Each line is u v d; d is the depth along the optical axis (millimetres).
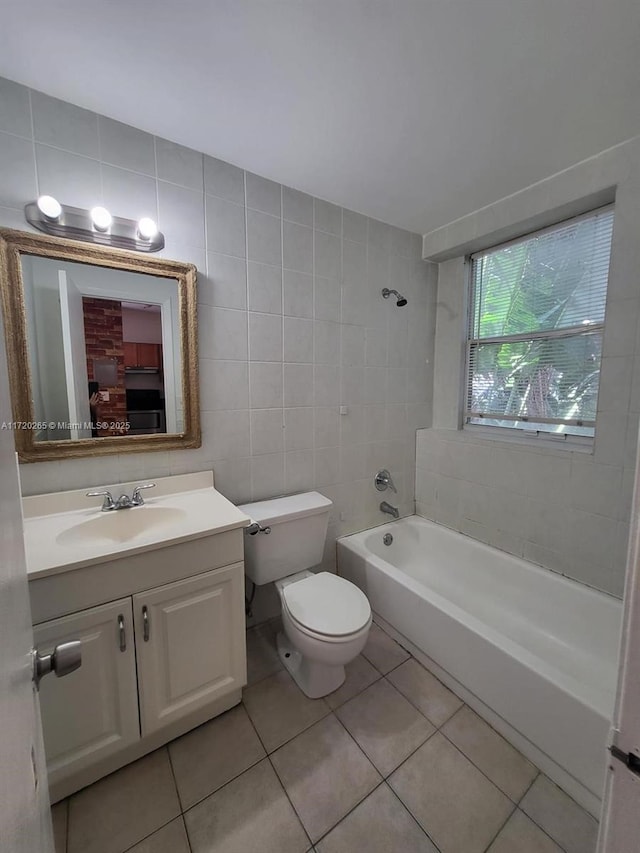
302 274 1894
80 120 1312
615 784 355
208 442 1699
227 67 1133
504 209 1913
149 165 1446
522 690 1271
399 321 2324
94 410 1419
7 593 459
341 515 2225
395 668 1677
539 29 1004
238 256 1690
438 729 1380
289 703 1490
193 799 1146
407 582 1781
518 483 1989
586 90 1209
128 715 1178
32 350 1291
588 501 1716
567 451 1798
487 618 1949
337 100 1263
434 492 2463
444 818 1098
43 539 1179
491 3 938
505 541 2068
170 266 1505
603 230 1726
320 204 1913
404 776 1214
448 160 1597
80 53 1084
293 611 1485
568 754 1150
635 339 1531
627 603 342
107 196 1380
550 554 1873
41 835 523
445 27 1000
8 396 591
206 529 1261
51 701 1059
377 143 1486
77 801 1135
